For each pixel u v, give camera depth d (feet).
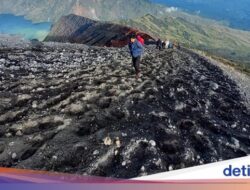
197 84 87.04
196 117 57.06
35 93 55.67
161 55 160.25
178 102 62.18
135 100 57.47
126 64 95.30
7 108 48.57
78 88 59.21
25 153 37.24
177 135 46.06
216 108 69.21
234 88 104.99
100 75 72.02
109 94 58.03
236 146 47.50
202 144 45.24
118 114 50.26
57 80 64.44
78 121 45.91
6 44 127.75
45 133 41.57
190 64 140.56
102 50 148.77
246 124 63.00
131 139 41.73
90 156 37.32
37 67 81.76
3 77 65.87
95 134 42.45
